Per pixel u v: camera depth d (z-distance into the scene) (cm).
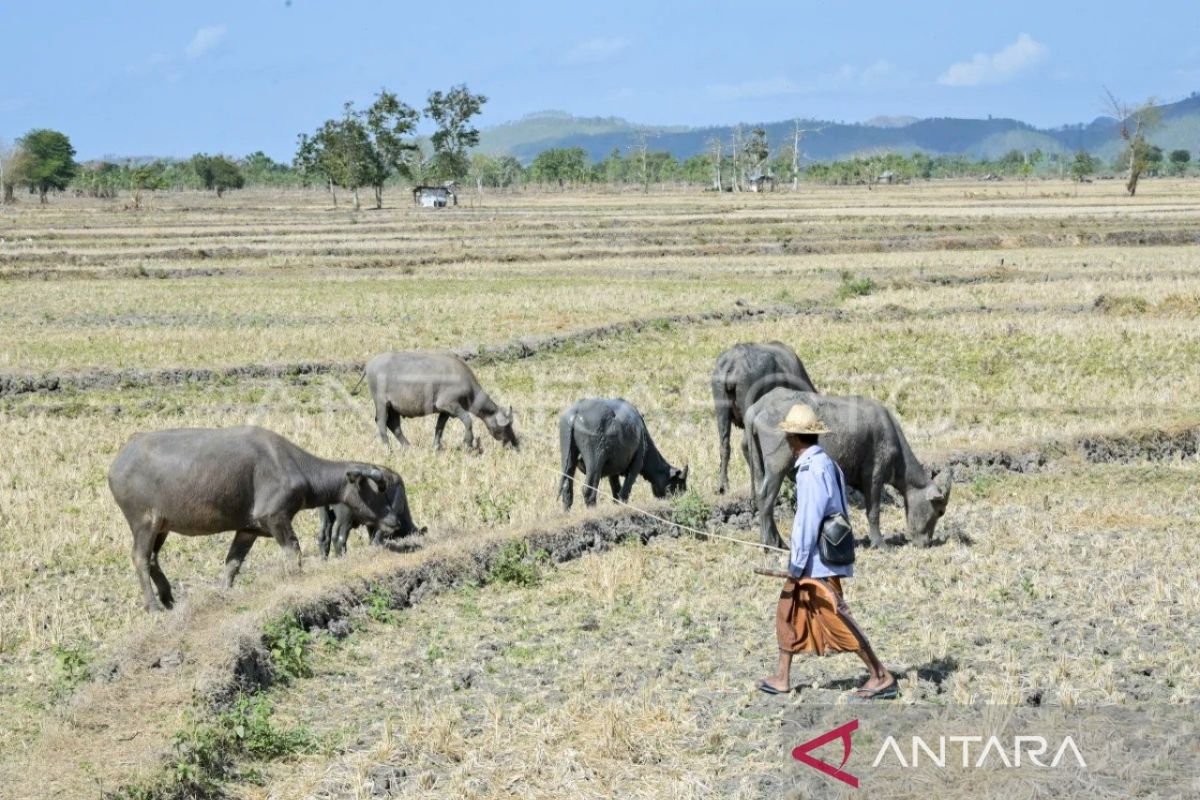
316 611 1248
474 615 1309
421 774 906
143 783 862
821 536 1020
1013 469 2027
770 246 6044
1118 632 1212
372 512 1438
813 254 6003
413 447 2145
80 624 1261
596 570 1442
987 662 1127
